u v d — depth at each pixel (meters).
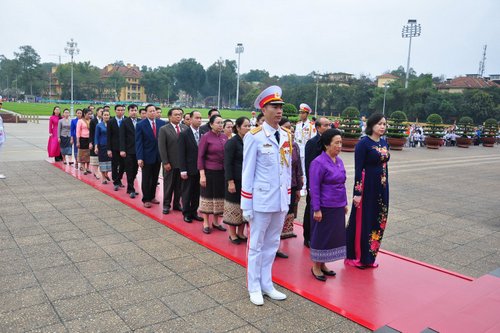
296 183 5.05
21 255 4.49
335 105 66.25
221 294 3.68
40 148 15.13
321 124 4.88
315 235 4.00
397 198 8.62
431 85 55.88
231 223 4.93
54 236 5.16
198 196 6.07
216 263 4.42
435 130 23.30
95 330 3.01
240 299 3.60
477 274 4.44
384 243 5.47
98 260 4.40
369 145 4.35
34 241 4.95
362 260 4.43
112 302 3.46
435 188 10.07
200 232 5.46
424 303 3.61
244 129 4.81
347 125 18.64
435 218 6.93
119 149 7.70
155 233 5.45
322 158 4.01
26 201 6.96
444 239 5.73
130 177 7.43
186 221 5.94
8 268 4.12
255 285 3.59
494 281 4.14
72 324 3.09
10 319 3.13
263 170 3.54
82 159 9.65
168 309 3.37
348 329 3.14
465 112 50.00
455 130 26.95
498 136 32.50
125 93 100.38
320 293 3.75
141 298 3.55
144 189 6.69
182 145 5.80
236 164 4.86
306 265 4.49
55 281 3.84
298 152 5.05
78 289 3.69
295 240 5.40
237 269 4.27
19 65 101.75
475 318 3.30
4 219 5.85
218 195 5.42
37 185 8.34
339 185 4.01
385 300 3.65
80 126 9.53
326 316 3.35
